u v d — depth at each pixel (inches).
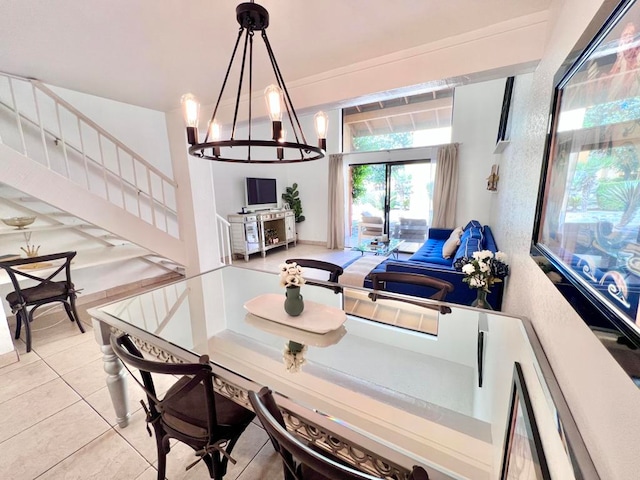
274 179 252.7
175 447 59.1
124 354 38.4
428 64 73.1
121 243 149.7
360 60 81.3
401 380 52.1
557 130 36.9
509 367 45.9
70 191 103.0
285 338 62.5
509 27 62.2
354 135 243.8
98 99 137.9
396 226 240.1
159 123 161.5
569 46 40.3
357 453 33.6
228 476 52.9
